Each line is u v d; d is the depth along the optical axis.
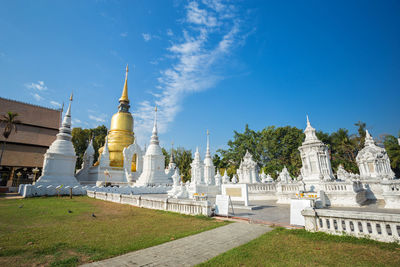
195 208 14.40
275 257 6.82
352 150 57.59
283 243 8.10
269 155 68.50
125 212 15.76
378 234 7.91
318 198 16.31
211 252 7.48
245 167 33.59
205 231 10.20
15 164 41.03
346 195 18.67
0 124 43.94
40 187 28.61
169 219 13.07
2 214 15.05
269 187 26.81
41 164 43.88
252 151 70.50
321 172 25.70
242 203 20.56
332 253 7.02
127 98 61.19
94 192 28.38
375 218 7.95
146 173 45.41
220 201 14.19
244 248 7.66
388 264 6.10
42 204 20.55
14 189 37.75
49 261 6.76
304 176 27.34
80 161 67.38
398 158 44.66
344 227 9.33
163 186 40.91
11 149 42.91
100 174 46.34
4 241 8.74
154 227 11.09
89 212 15.84
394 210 15.55
